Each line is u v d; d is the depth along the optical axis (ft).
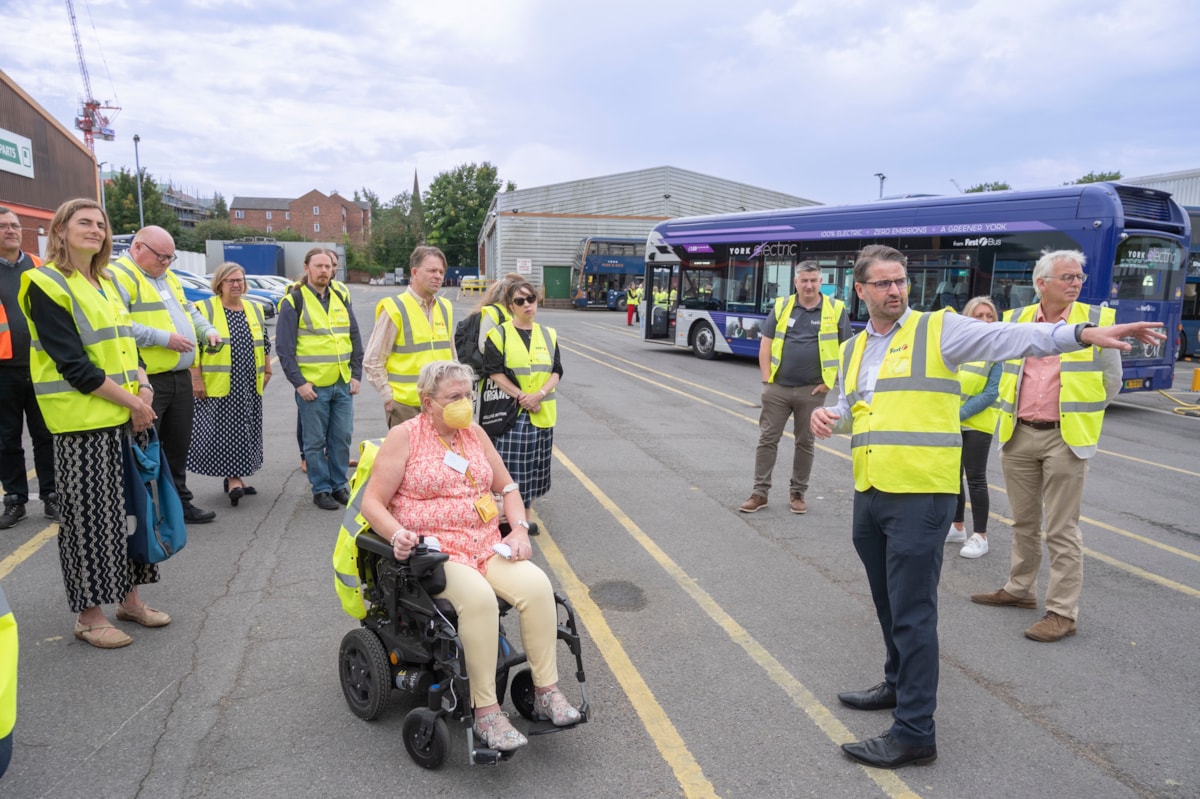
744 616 13.94
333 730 10.12
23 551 16.10
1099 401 12.80
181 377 16.66
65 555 11.93
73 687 10.99
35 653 11.96
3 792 8.70
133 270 15.52
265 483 21.61
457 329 18.86
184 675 11.40
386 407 17.56
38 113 81.30
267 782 9.02
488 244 189.26
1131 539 18.75
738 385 44.93
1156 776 9.51
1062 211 35.96
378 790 8.94
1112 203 34.32
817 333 19.33
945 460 9.40
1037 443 13.39
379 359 17.07
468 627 9.13
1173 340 37.27
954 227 40.45
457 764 9.52
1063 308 13.58
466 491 10.44
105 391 11.68
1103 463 27.02
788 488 22.72
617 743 10.02
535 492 17.47
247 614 13.43
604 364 54.39
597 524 18.93
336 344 19.11
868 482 9.82
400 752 9.70
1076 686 11.69
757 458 20.18
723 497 21.56
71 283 11.59
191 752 9.56
